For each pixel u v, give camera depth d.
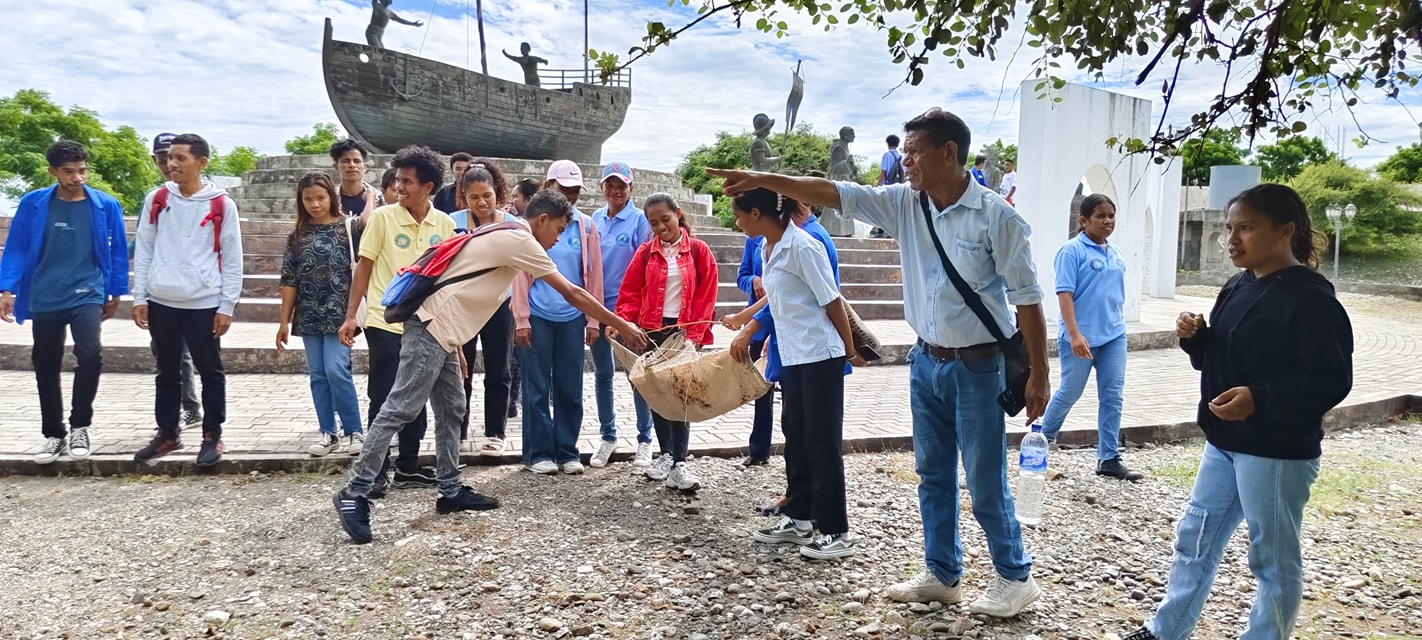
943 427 3.32
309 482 4.93
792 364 3.83
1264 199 2.66
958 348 3.13
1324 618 3.46
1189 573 2.89
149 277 4.96
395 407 4.02
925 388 3.28
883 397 7.79
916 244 3.17
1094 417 6.84
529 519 4.32
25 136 36.19
